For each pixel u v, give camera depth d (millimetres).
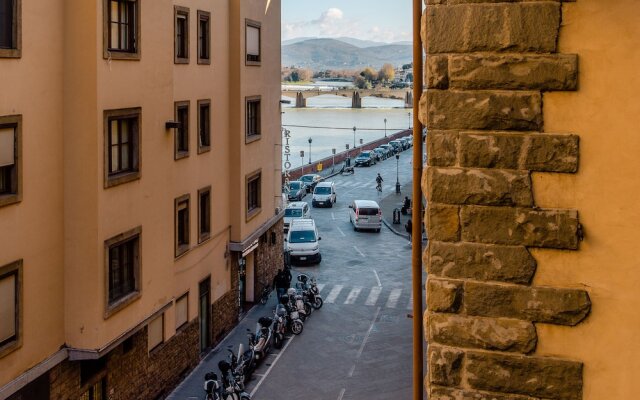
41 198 15961
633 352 6207
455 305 6574
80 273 16797
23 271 15430
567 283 6344
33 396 15805
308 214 55031
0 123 14570
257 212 30906
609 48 6180
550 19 6277
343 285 36094
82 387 17422
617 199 6211
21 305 15359
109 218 17203
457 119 6520
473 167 6512
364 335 28297
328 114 186500
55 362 16344
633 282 6191
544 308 6363
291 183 66125
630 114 6160
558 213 6312
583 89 6242
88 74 16469
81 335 16891
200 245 25047
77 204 16719
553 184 6344
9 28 14859
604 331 6270
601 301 6270
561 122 6316
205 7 25547
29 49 15336
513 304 6441
